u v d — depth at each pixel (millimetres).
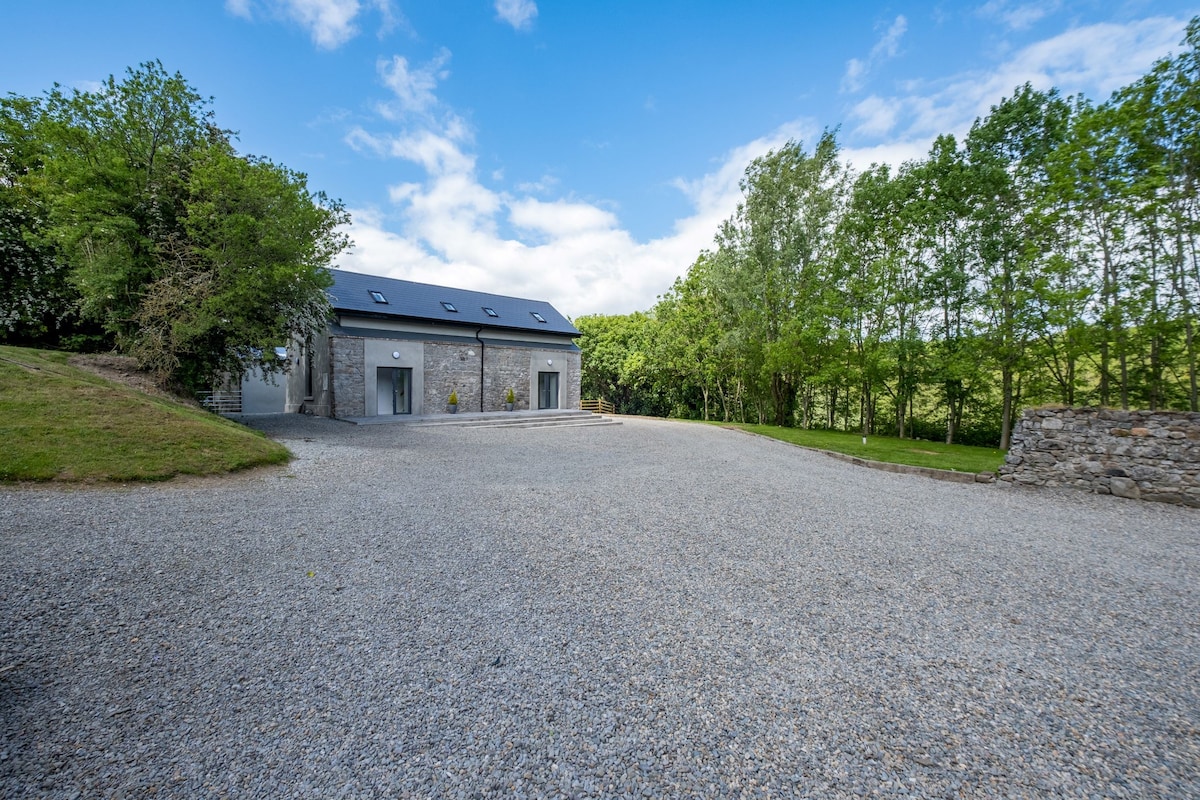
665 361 29047
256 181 10273
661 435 15914
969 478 8922
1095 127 11289
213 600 3295
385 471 7906
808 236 20219
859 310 18328
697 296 27172
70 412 7473
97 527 4582
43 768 1813
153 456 6875
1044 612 3510
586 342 38219
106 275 9867
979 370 15562
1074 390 14844
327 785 1786
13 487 5562
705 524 5531
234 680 2426
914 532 5480
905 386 18656
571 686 2459
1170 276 11508
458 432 13898
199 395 14398
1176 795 1838
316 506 5719
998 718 2295
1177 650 2998
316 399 17406
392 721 2154
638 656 2764
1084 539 5395
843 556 4602
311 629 2961
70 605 3117
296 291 11758
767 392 24266
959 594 3793
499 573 3939
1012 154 15211
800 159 20359
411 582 3709
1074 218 11961
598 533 5062
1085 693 2523
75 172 9625
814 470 9867
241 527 4836
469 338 20172
